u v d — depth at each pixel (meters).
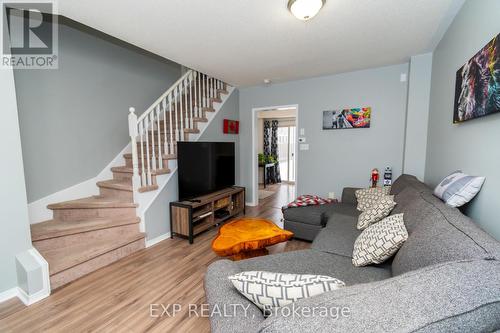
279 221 3.96
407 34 2.41
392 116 3.46
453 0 1.84
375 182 3.49
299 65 3.36
